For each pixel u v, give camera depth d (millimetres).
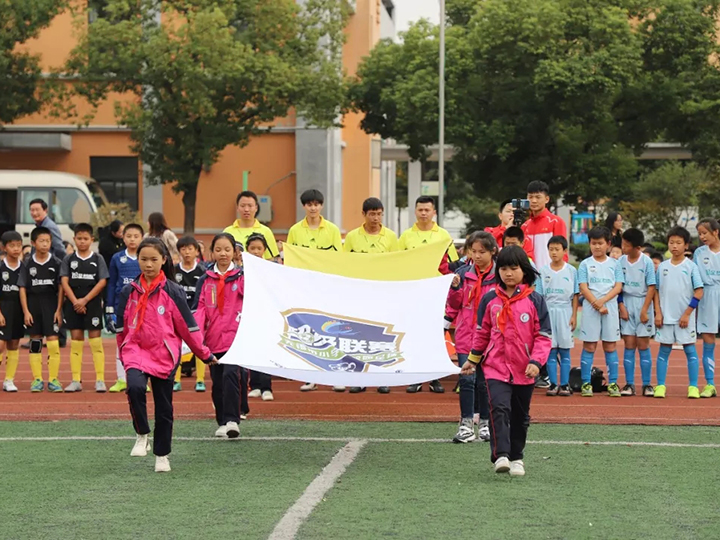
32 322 15070
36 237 15070
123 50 32469
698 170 55062
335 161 43562
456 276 11336
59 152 39625
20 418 12383
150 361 9164
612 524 7316
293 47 34656
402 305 10633
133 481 8781
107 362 19719
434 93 35562
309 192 14078
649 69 37125
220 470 9250
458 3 40906
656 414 12766
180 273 15227
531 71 35562
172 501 8016
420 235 13859
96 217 32219
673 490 8438
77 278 14930
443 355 10172
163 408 9219
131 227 14805
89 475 9047
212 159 33906
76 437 11039
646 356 14852
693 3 37438
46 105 38844
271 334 10172
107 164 39844
